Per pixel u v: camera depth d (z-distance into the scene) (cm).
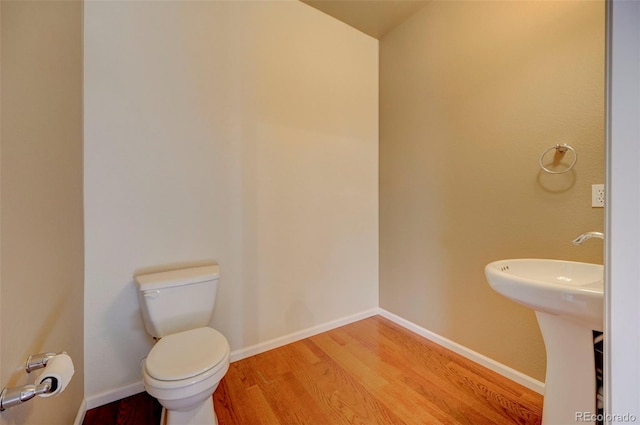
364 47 240
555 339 101
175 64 163
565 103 137
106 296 146
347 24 229
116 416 137
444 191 197
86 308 141
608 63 55
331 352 194
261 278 195
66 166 113
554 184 142
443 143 197
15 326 70
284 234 204
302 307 213
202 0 171
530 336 154
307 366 177
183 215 166
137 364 154
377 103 250
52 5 98
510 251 161
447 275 197
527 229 153
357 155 240
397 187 234
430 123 205
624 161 53
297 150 208
